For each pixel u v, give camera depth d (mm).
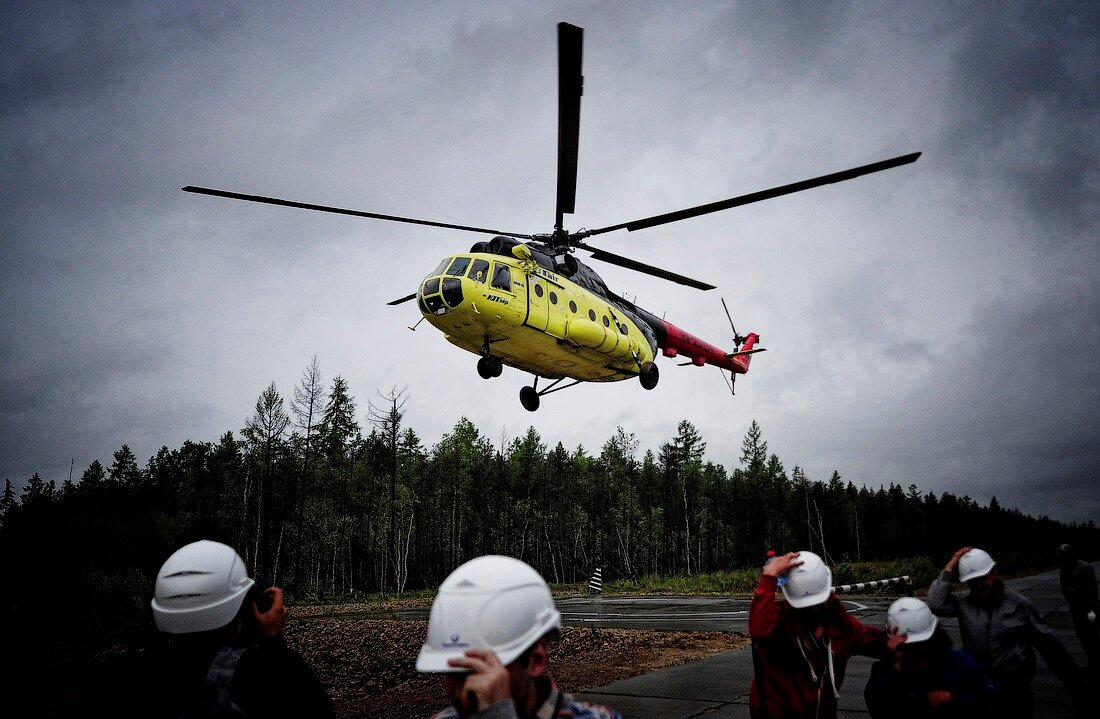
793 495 93438
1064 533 67688
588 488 83812
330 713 2445
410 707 8148
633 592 31688
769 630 3174
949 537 103188
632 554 81125
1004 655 4215
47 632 13945
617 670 9398
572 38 10656
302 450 59625
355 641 14750
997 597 4293
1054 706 6410
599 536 80188
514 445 83438
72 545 21281
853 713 6320
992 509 112000
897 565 25516
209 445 74188
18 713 7855
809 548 92250
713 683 7957
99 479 68438
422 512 73125
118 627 16016
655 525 81688
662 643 11922
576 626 15008
